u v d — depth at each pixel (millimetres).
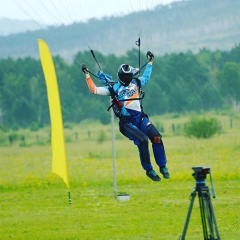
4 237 54281
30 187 86375
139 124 45906
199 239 50375
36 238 53531
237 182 82062
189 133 172000
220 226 55031
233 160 105812
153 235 52656
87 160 122312
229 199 68438
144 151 45156
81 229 56344
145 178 88625
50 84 53594
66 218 61750
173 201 68438
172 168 97625
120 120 45812
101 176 93750
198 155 115688
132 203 68438
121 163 113500
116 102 45625
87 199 72500
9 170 113188
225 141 146000
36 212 65938
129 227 56219
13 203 72438
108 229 55812
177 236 51875
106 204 68625
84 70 45438
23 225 59062
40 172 107188
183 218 59125
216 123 175875
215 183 81688
